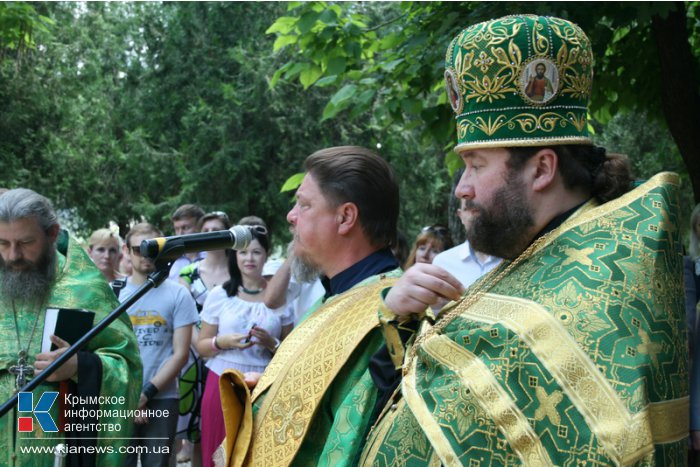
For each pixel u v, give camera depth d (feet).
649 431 4.27
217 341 14.96
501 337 4.64
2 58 53.83
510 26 5.08
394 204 7.66
